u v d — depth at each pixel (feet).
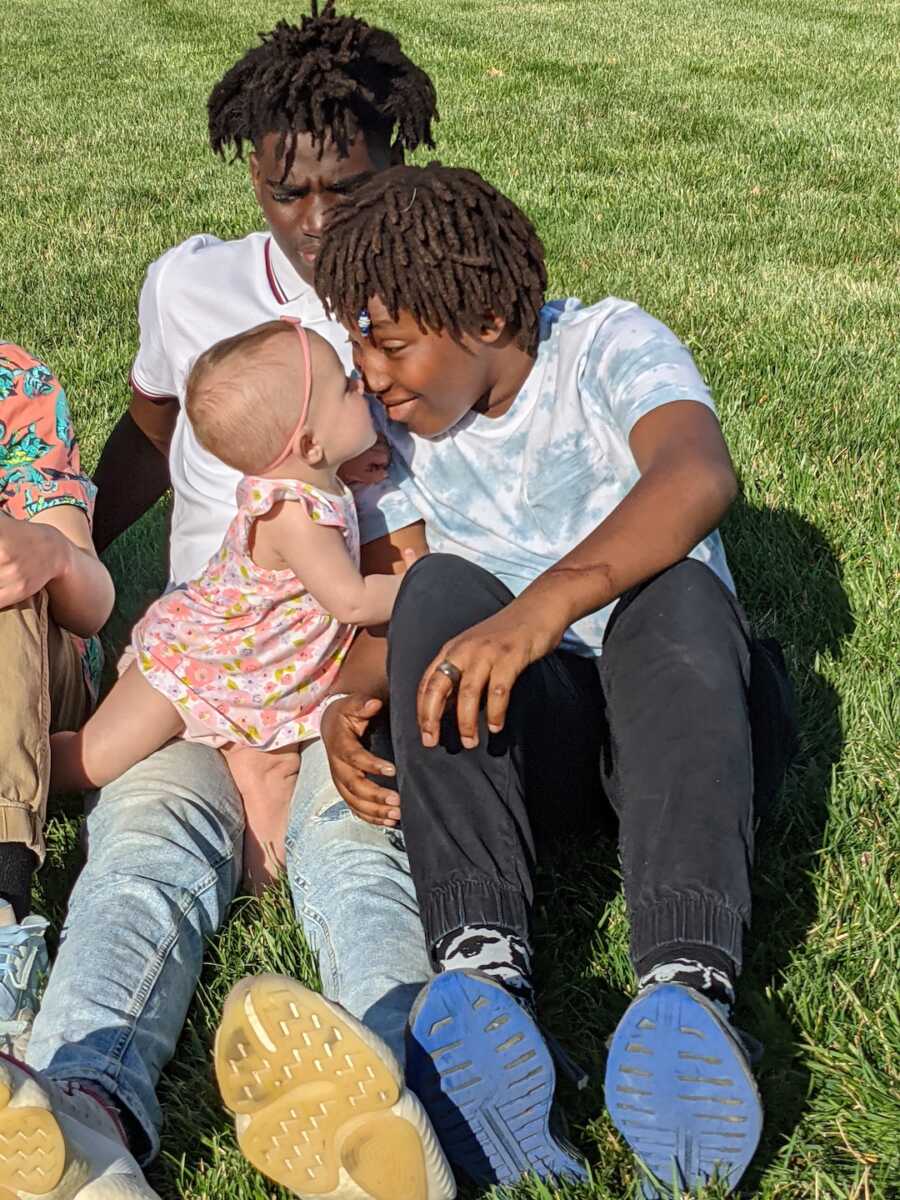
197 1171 6.89
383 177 7.91
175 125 38.63
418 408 8.28
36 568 8.46
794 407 16.37
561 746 7.92
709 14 55.93
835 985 7.73
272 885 8.89
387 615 8.79
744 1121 6.08
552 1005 7.87
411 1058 6.37
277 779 9.16
